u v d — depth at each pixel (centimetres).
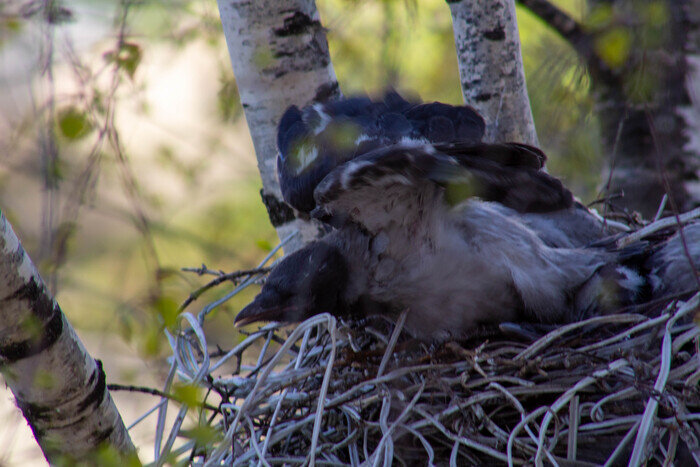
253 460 637
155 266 458
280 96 768
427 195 627
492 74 853
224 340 827
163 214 544
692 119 975
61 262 464
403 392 626
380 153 564
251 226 678
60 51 534
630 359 568
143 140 594
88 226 474
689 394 547
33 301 467
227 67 693
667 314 590
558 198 616
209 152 600
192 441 664
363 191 592
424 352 682
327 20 876
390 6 740
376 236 661
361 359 664
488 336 682
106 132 494
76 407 509
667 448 568
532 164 598
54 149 485
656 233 738
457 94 1041
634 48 729
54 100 500
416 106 755
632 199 1023
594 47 746
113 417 539
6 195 493
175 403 614
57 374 491
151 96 649
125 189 481
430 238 652
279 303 680
